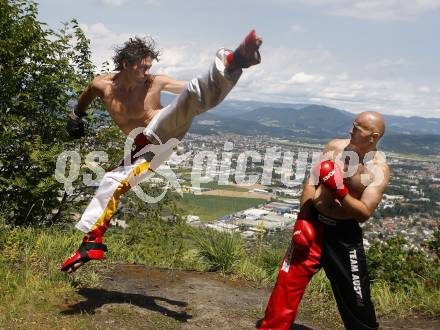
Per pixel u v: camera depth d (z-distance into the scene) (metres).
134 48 3.62
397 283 5.98
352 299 3.73
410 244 6.69
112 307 4.30
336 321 4.84
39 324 3.76
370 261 6.42
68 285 4.61
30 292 4.30
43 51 9.66
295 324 4.63
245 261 6.21
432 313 5.14
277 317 3.79
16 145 9.35
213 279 5.70
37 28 9.66
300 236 3.71
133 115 3.80
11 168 9.50
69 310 4.13
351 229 3.71
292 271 3.78
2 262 4.93
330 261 3.74
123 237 6.84
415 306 5.36
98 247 3.76
